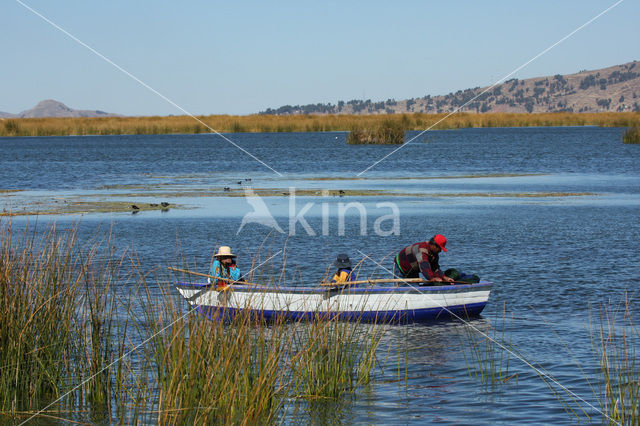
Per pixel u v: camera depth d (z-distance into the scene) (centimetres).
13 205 2577
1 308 796
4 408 769
